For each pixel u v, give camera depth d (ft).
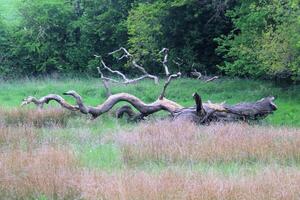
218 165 71.31
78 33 202.69
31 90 164.76
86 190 55.57
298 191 53.83
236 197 52.49
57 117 113.19
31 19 200.23
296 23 120.37
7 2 266.77
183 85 157.28
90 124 109.91
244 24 141.90
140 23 172.65
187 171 64.18
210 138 82.33
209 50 178.50
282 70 126.62
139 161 73.41
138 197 52.42
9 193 57.26
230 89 149.28
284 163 72.43
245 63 143.43
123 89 155.33
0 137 88.69
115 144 83.30
